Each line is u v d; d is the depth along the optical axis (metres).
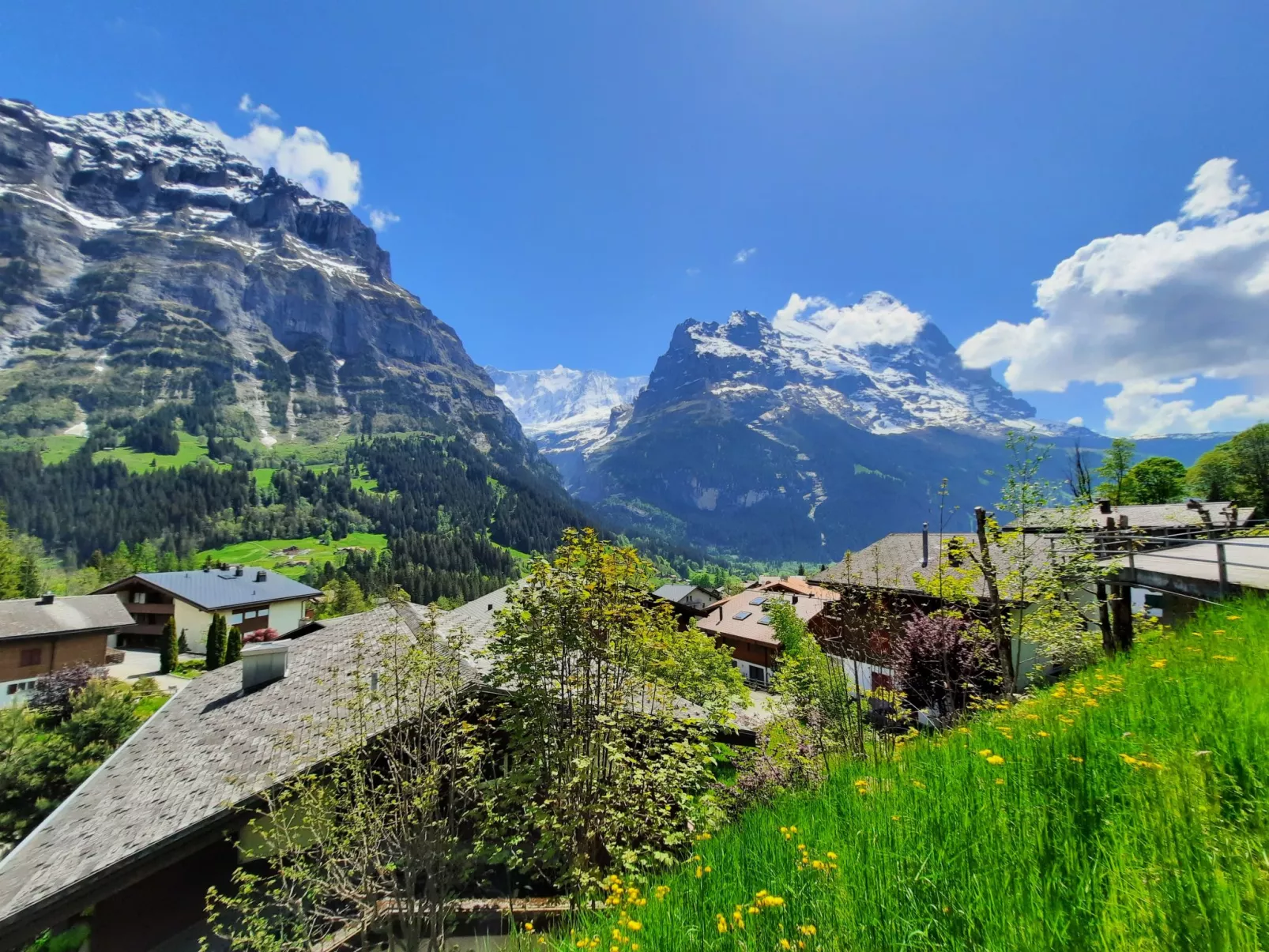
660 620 9.12
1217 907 1.62
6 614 41.06
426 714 8.23
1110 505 32.62
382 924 8.08
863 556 14.40
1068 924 1.72
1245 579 9.47
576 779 7.21
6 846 18.56
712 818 7.09
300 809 8.45
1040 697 6.35
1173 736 2.95
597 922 3.31
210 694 16.53
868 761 5.75
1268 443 45.22
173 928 10.35
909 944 1.91
